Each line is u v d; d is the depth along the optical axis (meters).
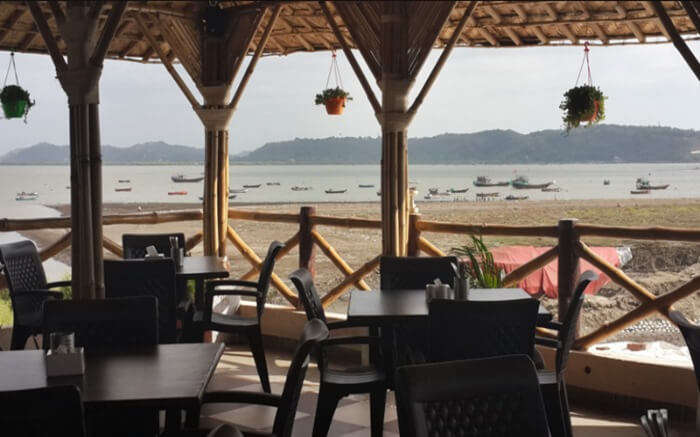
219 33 6.37
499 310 3.17
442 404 2.10
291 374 2.59
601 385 4.86
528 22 6.29
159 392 2.49
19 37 6.68
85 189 4.31
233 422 4.52
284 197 72.50
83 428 2.06
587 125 5.38
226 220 6.66
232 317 5.17
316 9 6.75
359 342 3.86
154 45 6.45
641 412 4.71
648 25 6.21
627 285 4.85
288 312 6.24
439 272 4.82
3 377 2.70
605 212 33.34
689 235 4.63
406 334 4.20
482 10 6.34
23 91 6.15
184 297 5.36
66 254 19.56
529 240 18.14
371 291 4.49
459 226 5.51
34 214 44.00
